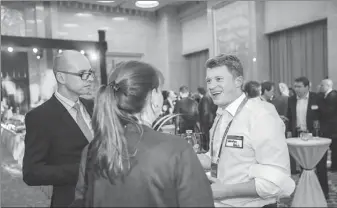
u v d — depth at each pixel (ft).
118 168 2.19
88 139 4.23
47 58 29.48
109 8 33.32
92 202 2.29
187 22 35.29
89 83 4.48
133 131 2.34
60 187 4.10
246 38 26.00
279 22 24.36
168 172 2.17
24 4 28.25
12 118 18.15
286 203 8.63
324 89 11.77
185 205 2.14
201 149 5.11
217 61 3.62
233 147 3.56
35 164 3.88
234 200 3.37
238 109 3.66
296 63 23.91
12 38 21.12
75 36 31.58
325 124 11.37
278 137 3.31
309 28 22.74
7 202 9.60
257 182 3.24
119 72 2.42
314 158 7.44
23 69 28.73
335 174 11.85
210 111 13.93
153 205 2.14
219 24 27.61
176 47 36.17
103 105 2.36
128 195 2.16
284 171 3.26
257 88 9.58
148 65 2.49
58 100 4.36
